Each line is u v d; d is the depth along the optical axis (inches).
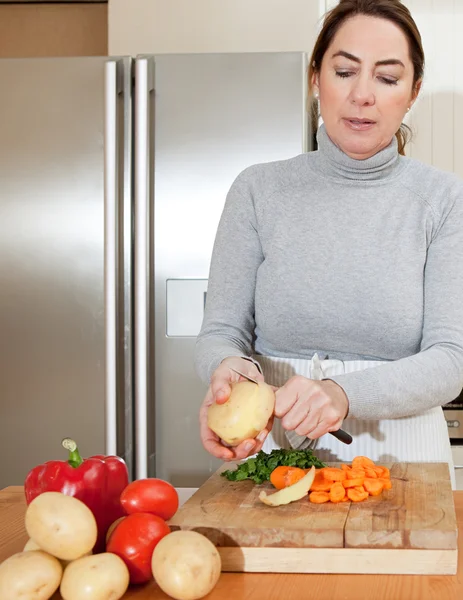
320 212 54.0
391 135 52.2
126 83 87.3
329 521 38.4
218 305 55.8
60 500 33.8
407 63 50.4
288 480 42.9
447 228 52.3
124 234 87.4
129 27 115.2
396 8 50.0
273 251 54.8
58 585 33.4
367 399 45.8
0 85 88.9
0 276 89.1
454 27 111.7
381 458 52.9
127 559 35.4
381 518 38.6
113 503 40.5
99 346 87.9
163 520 38.0
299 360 54.5
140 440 85.1
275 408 44.4
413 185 53.3
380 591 35.1
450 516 38.8
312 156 55.5
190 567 33.3
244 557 37.7
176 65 87.4
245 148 86.9
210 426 45.1
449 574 36.9
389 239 52.5
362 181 53.3
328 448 53.4
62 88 88.2
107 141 85.4
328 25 51.5
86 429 87.9
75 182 88.2
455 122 111.9
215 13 114.1
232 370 46.6
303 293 53.6
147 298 86.6
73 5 121.3
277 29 113.3
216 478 47.1
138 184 85.5
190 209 87.5
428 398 47.2
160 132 87.8
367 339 53.2
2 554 41.1
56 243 88.4
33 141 88.7
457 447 98.7
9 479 88.9
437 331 50.3
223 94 87.0
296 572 37.6
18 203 89.0
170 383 87.6
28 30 122.2
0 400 89.1
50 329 88.4
